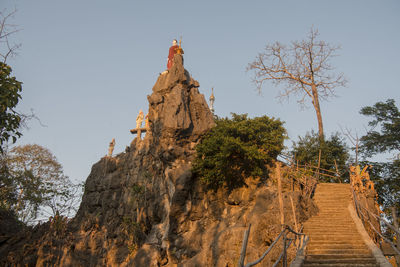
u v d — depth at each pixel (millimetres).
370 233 17953
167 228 29047
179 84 36594
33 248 37844
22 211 36594
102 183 44156
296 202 19062
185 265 23141
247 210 25281
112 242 36594
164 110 35781
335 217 19359
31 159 38156
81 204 46594
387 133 33062
